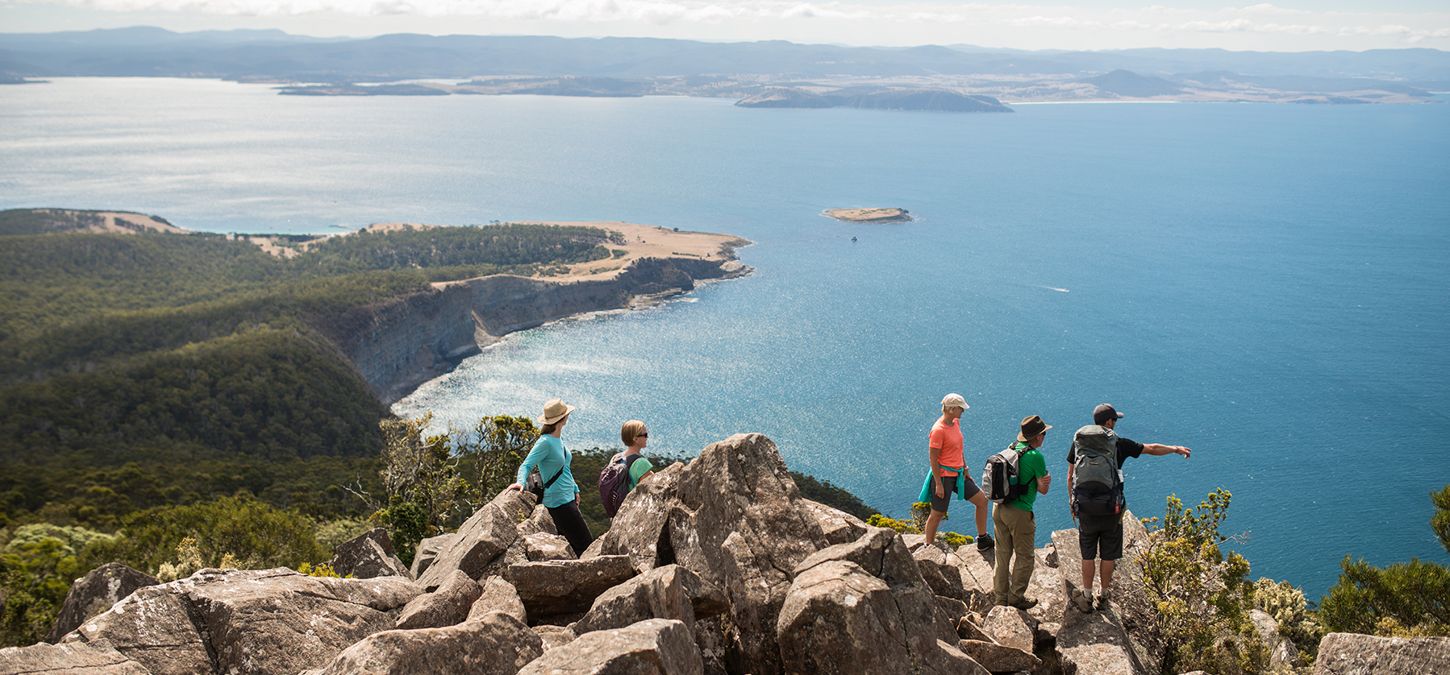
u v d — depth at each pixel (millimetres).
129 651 7980
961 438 14539
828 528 10109
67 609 12281
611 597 8680
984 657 9664
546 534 12195
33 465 130375
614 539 10969
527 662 7512
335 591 9383
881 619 7926
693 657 7301
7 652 7379
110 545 37281
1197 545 12891
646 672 6590
